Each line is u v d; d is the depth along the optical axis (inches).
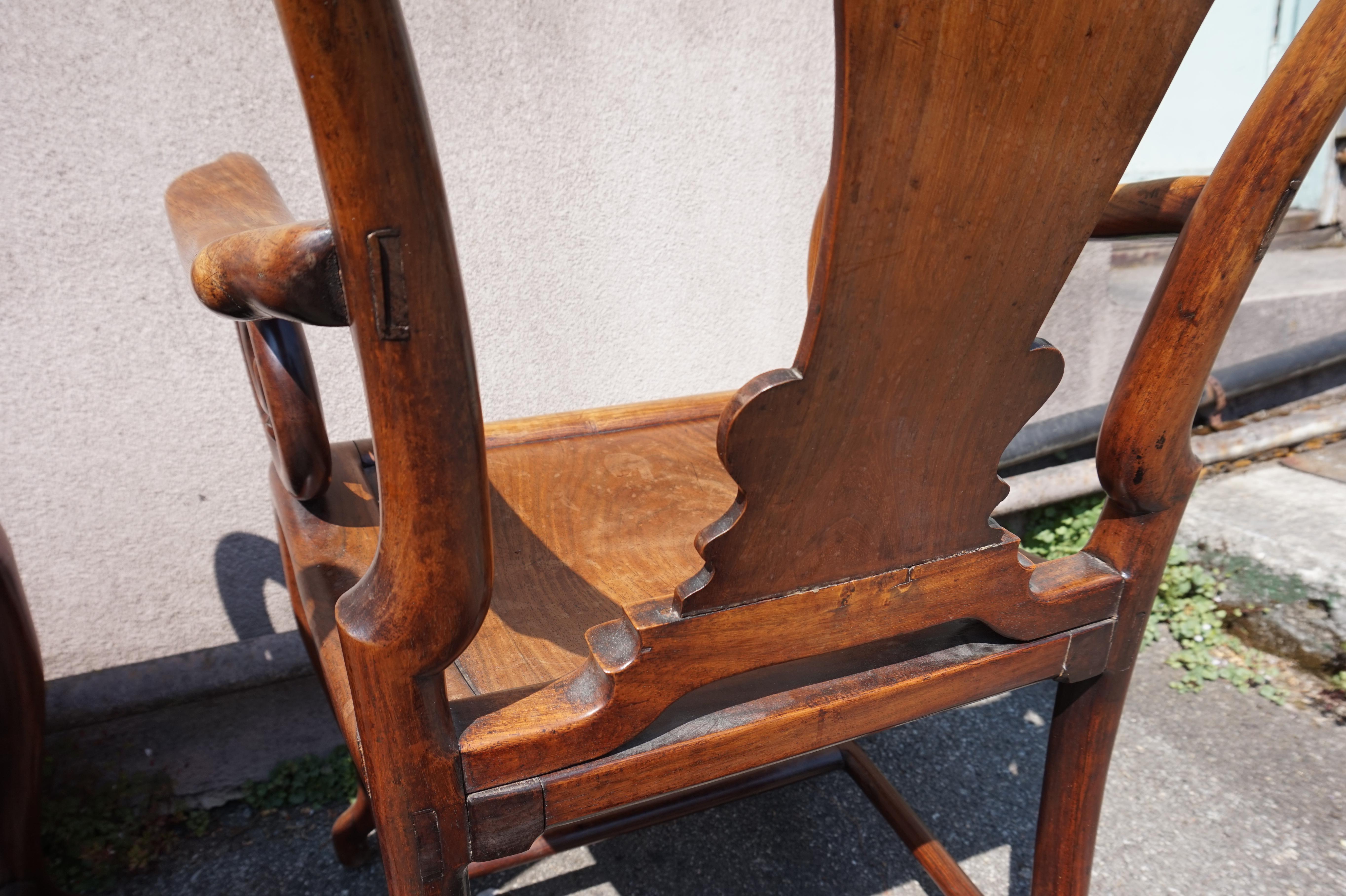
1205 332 20.6
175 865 46.1
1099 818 30.9
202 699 47.4
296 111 41.9
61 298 40.1
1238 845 45.3
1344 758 51.7
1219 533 63.6
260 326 26.2
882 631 20.3
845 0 12.1
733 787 41.9
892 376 16.5
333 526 28.1
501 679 22.0
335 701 20.8
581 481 34.8
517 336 50.8
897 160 13.8
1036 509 71.1
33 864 36.8
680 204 52.3
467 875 19.3
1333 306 85.7
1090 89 14.7
